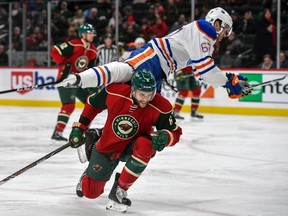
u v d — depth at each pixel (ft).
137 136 17.42
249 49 52.90
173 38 18.79
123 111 17.02
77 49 33.27
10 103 60.08
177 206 18.98
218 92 52.11
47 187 21.77
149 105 17.01
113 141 17.25
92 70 17.07
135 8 60.59
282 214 17.98
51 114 51.06
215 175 24.47
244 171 25.41
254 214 17.95
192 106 47.67
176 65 19.01
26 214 17.83
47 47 58.39
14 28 59.52
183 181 23.15
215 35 18.70
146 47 18.69
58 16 60.08
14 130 39.88
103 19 59.31
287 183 22.90
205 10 53.88
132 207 18.79
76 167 26.07
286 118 48.52
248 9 54.34
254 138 36.37
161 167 26.25
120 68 17.31
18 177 23.68
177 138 17.25
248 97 50.98
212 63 18.60
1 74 60.18
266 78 50.26
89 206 18.83
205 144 33.73
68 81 16.96
